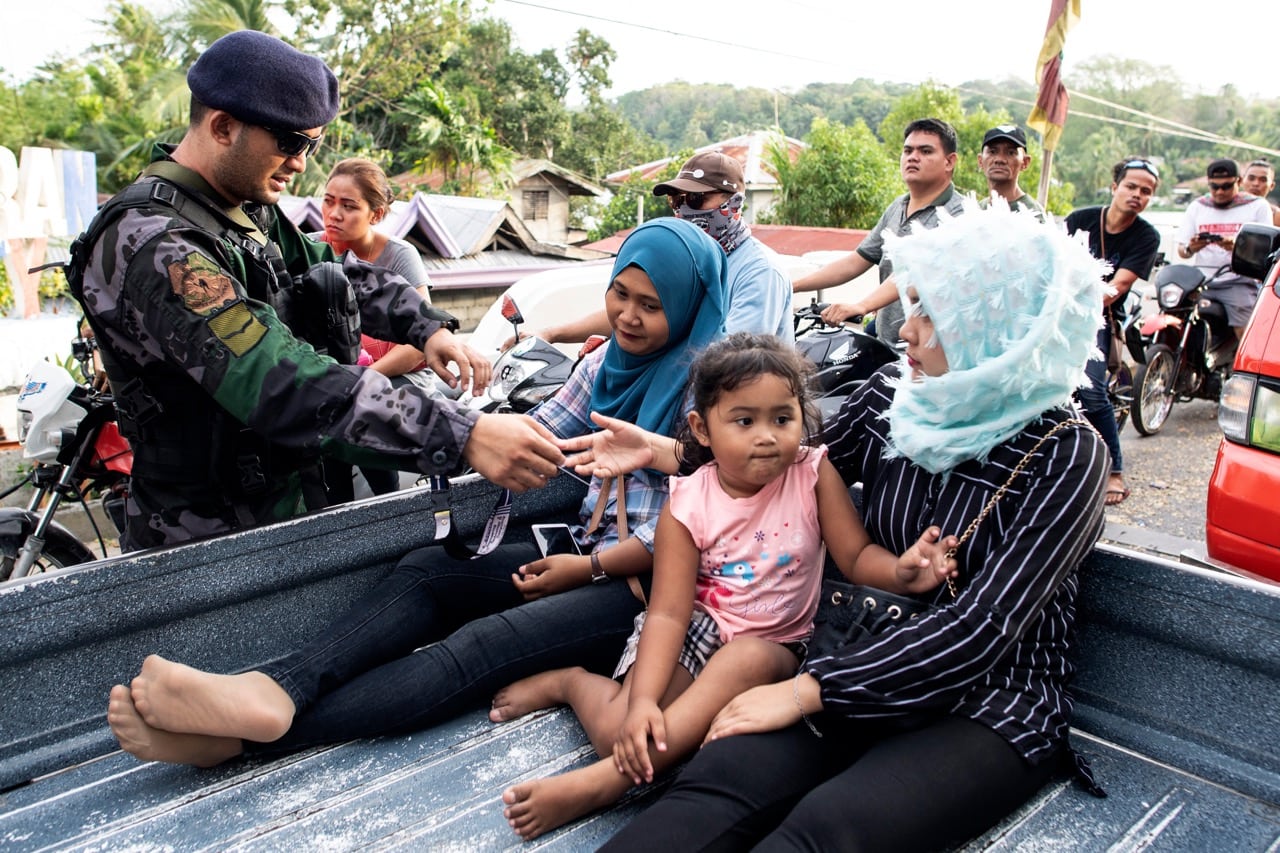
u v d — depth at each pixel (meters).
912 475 1.89
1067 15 8.15
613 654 2.16
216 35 21.66
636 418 2.46
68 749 1.90
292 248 2.46
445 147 28.08
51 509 3.17
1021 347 1.64
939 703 1.64
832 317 3.71
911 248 1.77
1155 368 6.75
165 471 2.06
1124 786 1.77
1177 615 1.80
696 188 3.21
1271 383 3.12
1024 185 27.70
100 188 19.88
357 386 1.81
